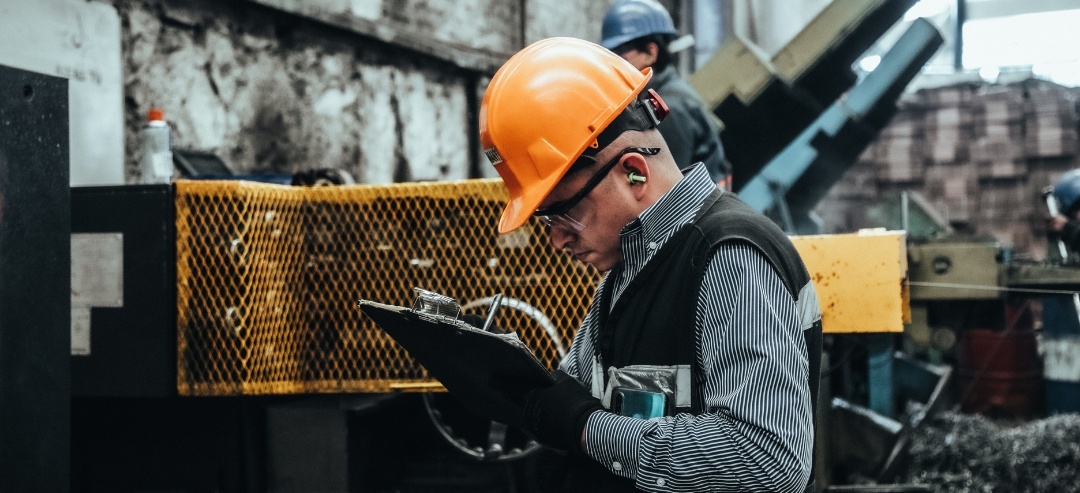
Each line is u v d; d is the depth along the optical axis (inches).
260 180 78.4
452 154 185.2
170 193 66.8
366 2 152.6
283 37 136.3
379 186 69.4
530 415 40.5
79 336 68.3
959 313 94.8
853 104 161.0
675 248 40.0
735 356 36.4
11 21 89.8
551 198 41.8
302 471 70.3
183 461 72.5
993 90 325.7
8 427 48.3
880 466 113.4
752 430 35.3
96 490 74.5
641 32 107.3
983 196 320.2
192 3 118.5
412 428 80.5
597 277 65.8
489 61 195.0
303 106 140.6
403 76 167.9
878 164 328.2
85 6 99.7
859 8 141.9
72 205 68.3
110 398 74.0
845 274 71.1
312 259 70.4
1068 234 163.3
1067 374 185.6
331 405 70.3
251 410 71.2
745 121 144.3
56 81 51.9
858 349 118.4
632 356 40.7
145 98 110.3
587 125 40.6
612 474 41.6
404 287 69.3
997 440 147.9
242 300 66.5
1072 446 142.3
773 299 37.2
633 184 41.1
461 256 68.2
